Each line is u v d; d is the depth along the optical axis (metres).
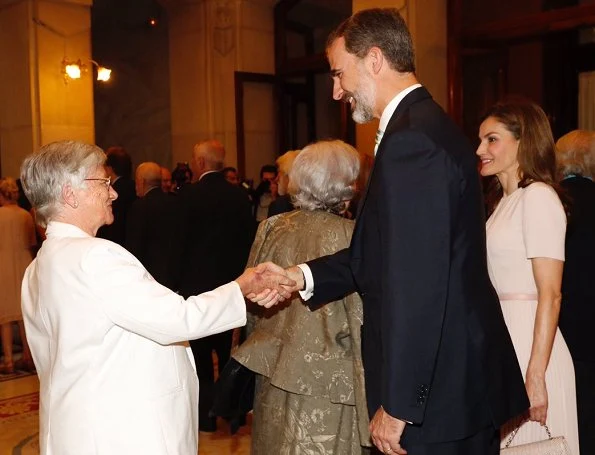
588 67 7.42
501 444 2.37
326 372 2.21
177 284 4.55
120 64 12.48
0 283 5.64
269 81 9.68
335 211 2.34
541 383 2.22
